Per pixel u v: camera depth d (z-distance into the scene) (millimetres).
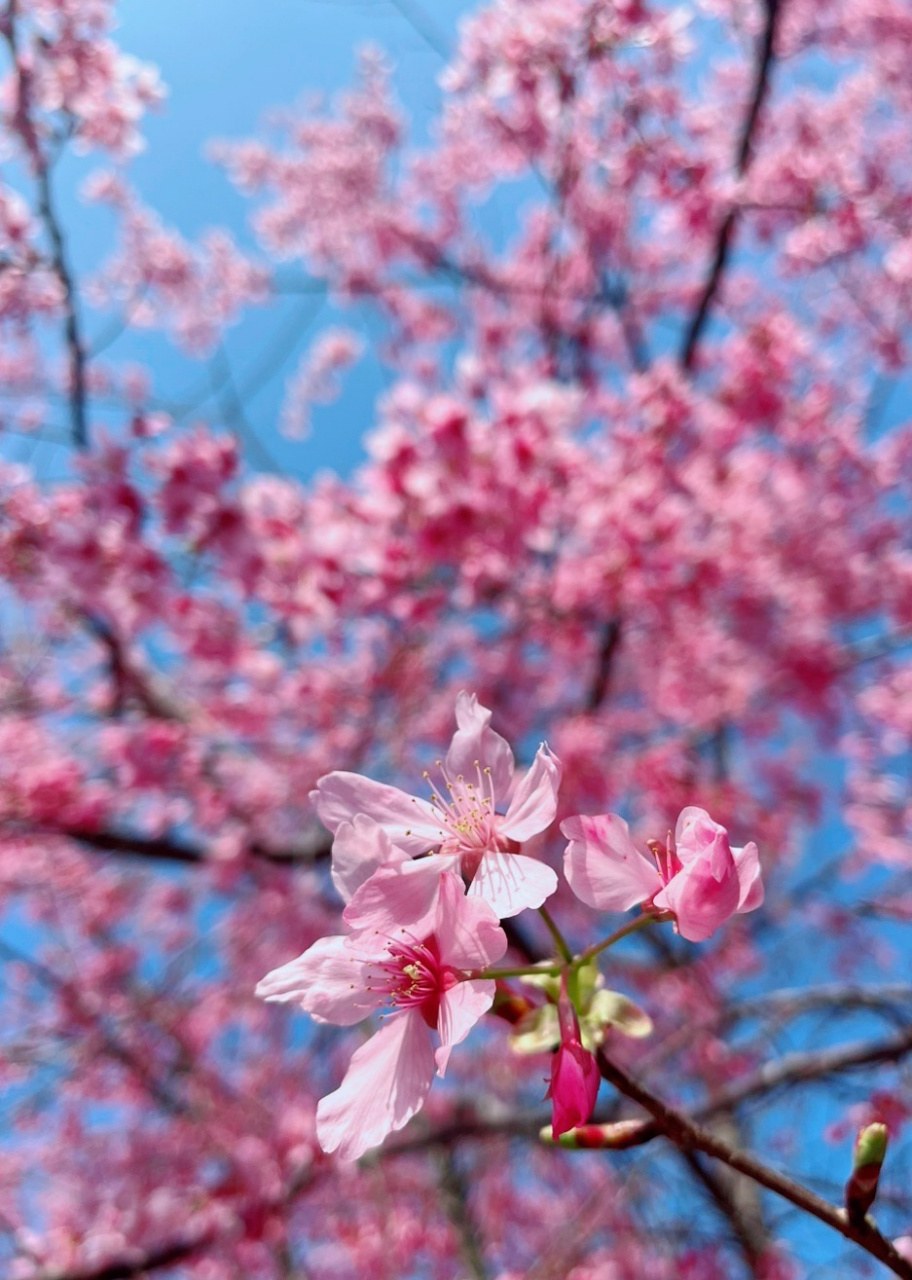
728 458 6141
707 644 6746
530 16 5934
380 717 5992
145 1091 7012
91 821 5391
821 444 6613
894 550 7426
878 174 6629
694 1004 6918
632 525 5414
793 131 7305
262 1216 5219
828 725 7820
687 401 5488
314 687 5789
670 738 6711
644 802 6527
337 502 5051
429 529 4867
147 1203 5391
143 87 5090
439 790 1524
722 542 5887
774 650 6898
